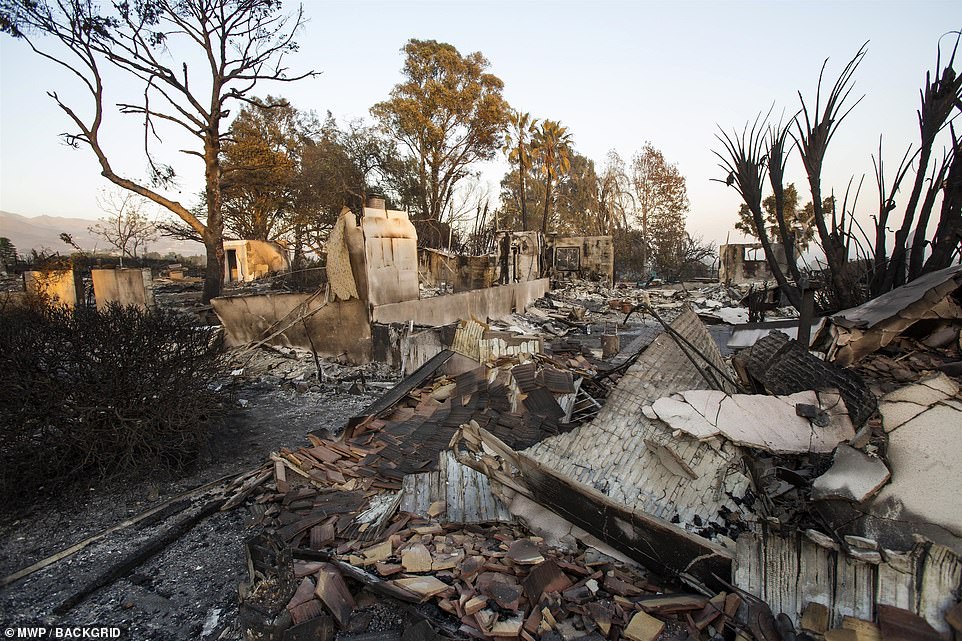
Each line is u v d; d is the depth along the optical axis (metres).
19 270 22.53
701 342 5.11
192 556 3.90
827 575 2.46
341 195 30.55
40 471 4.64
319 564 3.35
